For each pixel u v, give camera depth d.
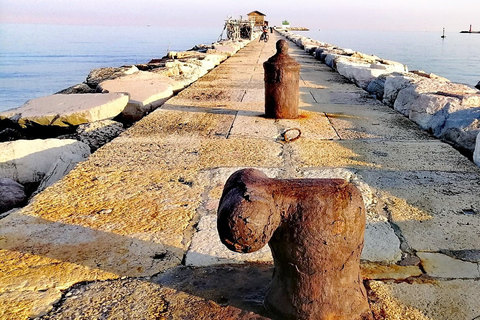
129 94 8.48
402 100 7.31
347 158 5.00
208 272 2.83
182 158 5.04
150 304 2.52
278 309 2.34
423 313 2.46
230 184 2.29
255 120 6.82
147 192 4.08
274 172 4.56
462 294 2.63
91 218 3.56
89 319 2.41
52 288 2.68
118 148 5.43
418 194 4.01
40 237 3.27
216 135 6.00
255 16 62.69
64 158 5.41
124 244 3.17
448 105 6.01
